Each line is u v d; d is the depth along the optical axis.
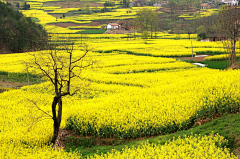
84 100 30.48
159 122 20.59
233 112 21.95
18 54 80.62
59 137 20.69
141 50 78.44
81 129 21.86
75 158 17.64
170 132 21.17
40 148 19.22
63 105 29.62
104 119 21.56
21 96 34.84
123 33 150.12
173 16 191.88
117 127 21.09
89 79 43.03
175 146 16.44
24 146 19.75
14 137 20.67
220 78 30.08
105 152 18.75
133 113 22.81
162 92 29.64
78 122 22.56
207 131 19.09
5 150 18.53
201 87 27.91
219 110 21.95
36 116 25.34
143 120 20.83
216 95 23.17
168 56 68.50
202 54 72.12
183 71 45.88
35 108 28.50
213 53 71.19
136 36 136.12
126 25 162.62
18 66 58.59
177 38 123.94
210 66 51.94
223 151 15.40
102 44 97.56
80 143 20.97
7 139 20.50
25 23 105.00
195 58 65.00
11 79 50.03
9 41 92.12
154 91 30.70
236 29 41.47
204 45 83.75
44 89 38.22
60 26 173.38
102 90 36.78
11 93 36.19
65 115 24.47
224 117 20.77
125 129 20.62
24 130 22.11
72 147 20.45
